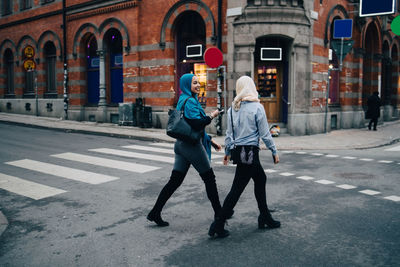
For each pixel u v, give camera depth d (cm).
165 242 395
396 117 2239
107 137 1375
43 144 1147
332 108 1614
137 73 1638
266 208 426
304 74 1410
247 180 401
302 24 1365
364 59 1975
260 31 1329
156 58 1577
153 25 1576
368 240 388
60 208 524
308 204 522
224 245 382
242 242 389
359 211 488
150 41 1591
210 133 1424
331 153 1002
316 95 1468
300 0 1358
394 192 587
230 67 1360
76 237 415
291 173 733
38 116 2145
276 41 1393
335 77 1662
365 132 1545
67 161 865
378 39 1934
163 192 437
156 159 892
